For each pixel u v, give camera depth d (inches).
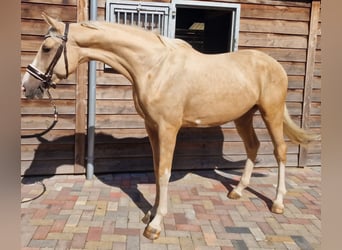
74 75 135.0
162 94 90.9
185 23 214.4
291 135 120.3
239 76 102.0
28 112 134.0
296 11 148.4
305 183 144.0
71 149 141.1
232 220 107.0
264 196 127.6
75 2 130.0
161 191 96.5
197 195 126.7
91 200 119.0
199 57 99.5
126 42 90.6
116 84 138.8
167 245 91.0
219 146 153.8
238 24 143.4
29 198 118.8
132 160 147.0
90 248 88.4
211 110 99.3
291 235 98.9
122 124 142.5
